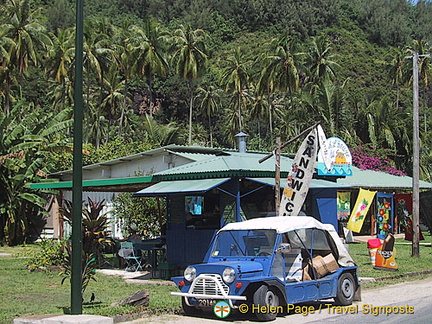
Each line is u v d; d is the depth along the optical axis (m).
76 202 11.99
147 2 125.06
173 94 98.31
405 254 26.64
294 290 12.80
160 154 29.52
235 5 126.25
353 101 51.72
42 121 36.31
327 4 133.12
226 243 13.43
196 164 20.58
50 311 13.08
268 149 66.38
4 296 15.87
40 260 21.47
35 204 35.50
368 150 46.78
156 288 17.36
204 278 12.30
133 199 25.55
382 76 114.44
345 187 21.45
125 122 81.81
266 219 13.98
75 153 11.94
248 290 12.21
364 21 133.75
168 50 67.44
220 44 117.56
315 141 17.28
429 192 36.16
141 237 24.12
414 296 16.09
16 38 51.34
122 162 31.39
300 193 17.16
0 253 29.58
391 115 50.69
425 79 77.50
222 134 95.50
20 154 34.12
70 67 57.62
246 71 81.44
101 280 19.23
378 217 34.22
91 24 58.22
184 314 13.25
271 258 12.59
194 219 20.25
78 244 12.03
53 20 103.56
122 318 12.44
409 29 136.88
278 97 91.06
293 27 123.44
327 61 65.94
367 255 26.19
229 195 18.98
